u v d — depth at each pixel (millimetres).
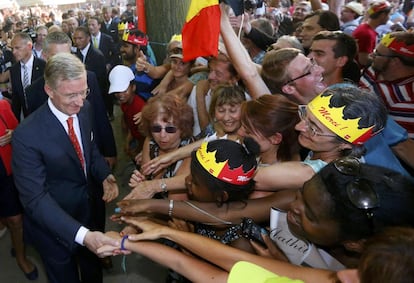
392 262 587
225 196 1249
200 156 1257
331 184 923
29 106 2412
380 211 862
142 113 1963
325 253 1081
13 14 11516
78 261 2133
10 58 5152
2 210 2422
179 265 1165
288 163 1297
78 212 1990
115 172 4051
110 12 9469
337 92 1173
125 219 1364
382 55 1973
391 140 1486
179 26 3572
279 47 2240
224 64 2078
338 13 3963
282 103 1369
